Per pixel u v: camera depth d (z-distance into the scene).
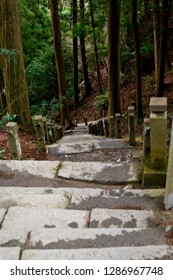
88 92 20.44
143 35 15.05
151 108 4.07
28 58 18.59
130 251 2.67
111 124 8.77
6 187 4.34
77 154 6.80
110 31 9.44
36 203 3.88
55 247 2.89
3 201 3.93
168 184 3.46
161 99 4.14
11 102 7.93
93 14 14.73
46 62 18.77
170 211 3.48
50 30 19.34
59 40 12.59
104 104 16.91
